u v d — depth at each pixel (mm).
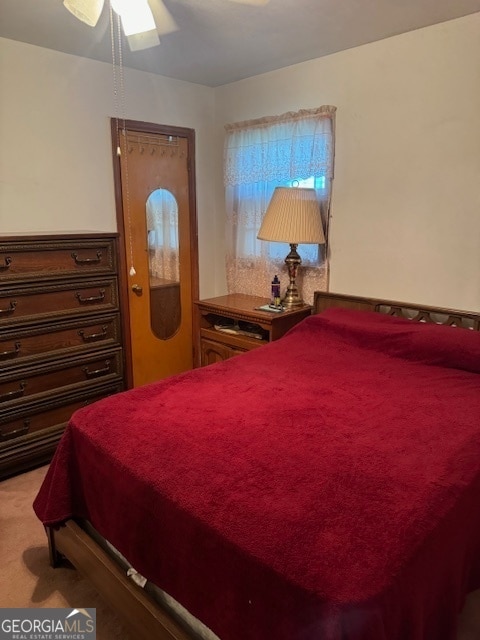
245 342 3178
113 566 1529
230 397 1918
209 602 1223
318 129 2941
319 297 3141
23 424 2518
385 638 982
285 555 1081
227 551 1159
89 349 2736
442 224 2549
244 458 1450
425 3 2141
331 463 1416
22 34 2508
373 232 2848
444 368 2219
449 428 1638
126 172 3248
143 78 3205
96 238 2672
